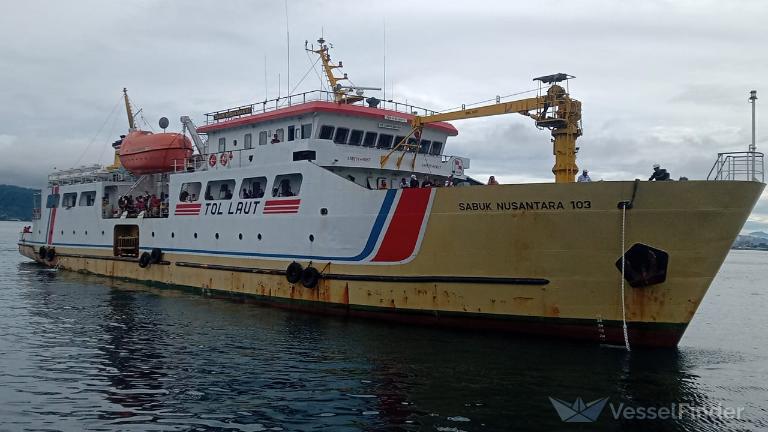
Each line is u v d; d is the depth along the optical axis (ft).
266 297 75.25
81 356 51.16
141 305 77.41
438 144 86.33
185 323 65.21
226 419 36.60
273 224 74.49
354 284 66.08
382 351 52.21
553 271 54.54
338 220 67.36
